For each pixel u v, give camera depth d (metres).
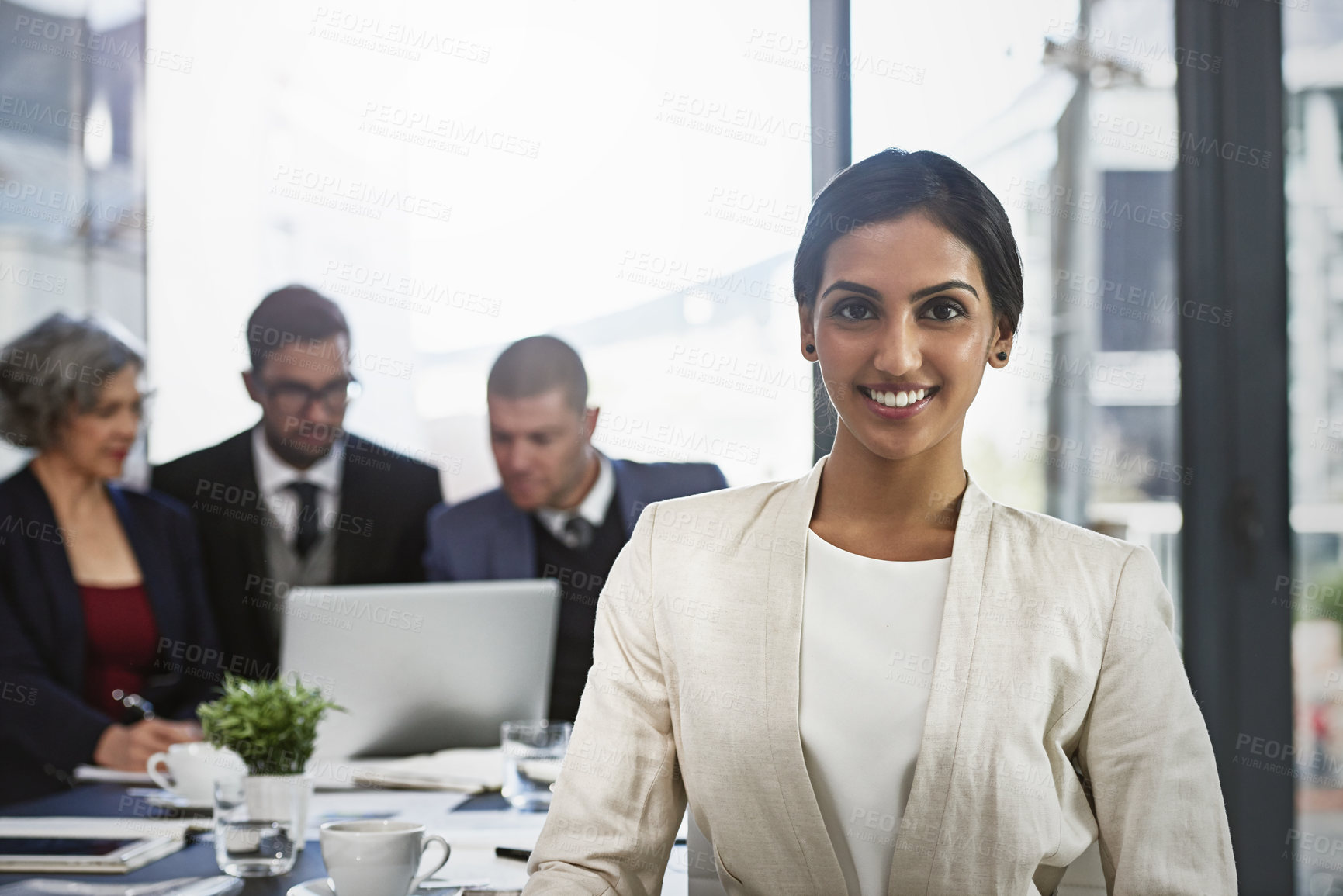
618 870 1.07
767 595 1.08
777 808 1.04
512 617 2.06
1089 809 1.05
